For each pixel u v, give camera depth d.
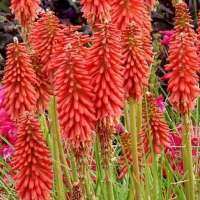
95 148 1.30
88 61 1.13
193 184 1.23
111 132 1.14
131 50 1.16
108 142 1.14
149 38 1.34
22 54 1.20
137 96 1.16
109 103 1.12
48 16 1.27
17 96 1.21
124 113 1.30
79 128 1.11
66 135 1.12
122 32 1.18
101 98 1.12
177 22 1.29
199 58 1.28
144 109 1.27
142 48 1.19
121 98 1.13
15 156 1.10
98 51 1.12
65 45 1.18
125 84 1.16
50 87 1.26
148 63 1.29
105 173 1.15
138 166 1.19
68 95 1.10
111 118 1.13
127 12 1.33
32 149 1.09
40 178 1.10
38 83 1.25
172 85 1.20
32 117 1.10
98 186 1.29
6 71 1.21
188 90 1.19
